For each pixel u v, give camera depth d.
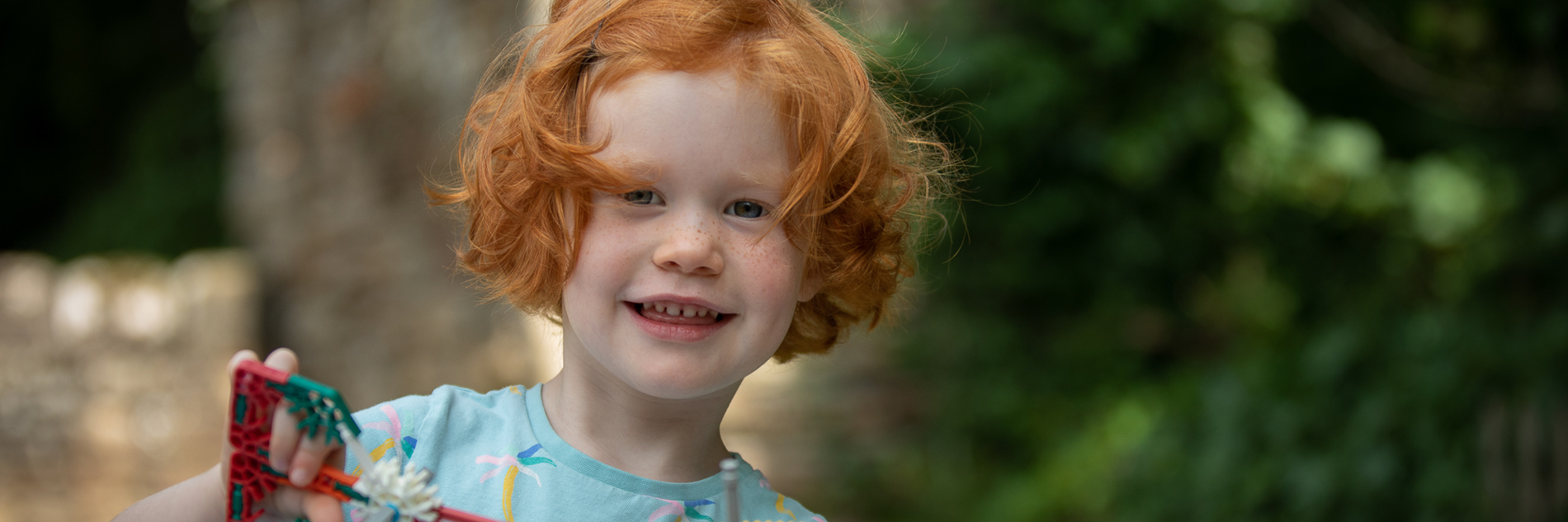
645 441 1.38
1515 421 3.40
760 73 1.26
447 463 1.35
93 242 9.70
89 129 10.78
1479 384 3.58
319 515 1.08
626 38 1.29
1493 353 3.57
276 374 1.07
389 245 6.81
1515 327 3.61
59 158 10.89
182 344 7.14
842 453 4.82
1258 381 4.15
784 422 4.91
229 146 9.55
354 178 7.10
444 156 6.27
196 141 9.77
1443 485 3.53
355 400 6.92
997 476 4.74
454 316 6.19
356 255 7.06
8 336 7.38
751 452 4.86
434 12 6.38
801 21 1.39
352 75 7.10
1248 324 4.95
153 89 10.52
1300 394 4.00
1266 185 4.79
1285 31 4.99
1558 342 3.41
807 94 1.29
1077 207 4.82
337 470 1.11
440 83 6.34
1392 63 4.55
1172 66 4.74
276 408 1.08
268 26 7.71
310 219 7.37
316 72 7.41
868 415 4.89
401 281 6.71
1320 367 4.00
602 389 1.37
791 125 1.28
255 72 7.75
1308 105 5.14
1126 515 4.13
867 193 1.46
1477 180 4.60
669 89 1.24
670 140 1.23
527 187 1.33
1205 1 4.60
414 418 1.37
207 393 7.03
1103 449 4.42
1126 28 4.58
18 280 7.44
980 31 4.63
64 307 7.32
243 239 7.89
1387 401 3.75
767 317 1.29
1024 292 4.97
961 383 4.92
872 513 4.70
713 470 1.44
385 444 1.33
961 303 4.97
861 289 1.53
